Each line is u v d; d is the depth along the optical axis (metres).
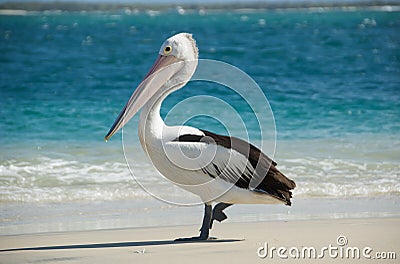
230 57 36.19
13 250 8.48
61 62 34.53
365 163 14.43
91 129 17.78
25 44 46.75
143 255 8.05
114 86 25.98
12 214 10.98
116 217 10.82
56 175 13.39
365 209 11.20
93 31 63.25
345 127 18.17
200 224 10.27
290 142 16.41
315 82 26.61
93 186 12.75
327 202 11.82
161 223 10.38
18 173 13.48
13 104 21.50
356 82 26.61
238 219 10.53
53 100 22.44
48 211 11.23
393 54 37.78
